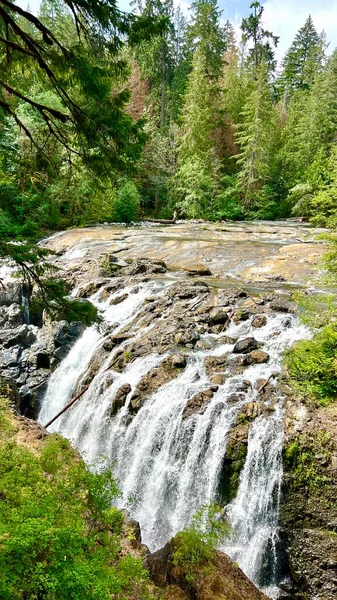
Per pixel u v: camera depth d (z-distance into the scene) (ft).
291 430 24.26
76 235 79.61
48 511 13.67
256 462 24.27
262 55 177.78
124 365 35.19
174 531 25.29
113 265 55.77
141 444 29.43
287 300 38.40
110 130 19.15
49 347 44.11
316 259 55.31
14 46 16.49
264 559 22.35
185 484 26.25
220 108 137.90
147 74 146.92
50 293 23.12
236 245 66.74
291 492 22.93
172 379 31.17
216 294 42.09
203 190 118.83
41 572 10.44
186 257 61.57
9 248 21.58
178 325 37.24
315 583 20.74
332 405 25.48
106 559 14.56
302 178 111.24
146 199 127.13
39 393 41.88
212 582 15.64
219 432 25.93
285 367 29.50
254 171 120.57
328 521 21.52
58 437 25.17
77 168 22.33
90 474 17.62
